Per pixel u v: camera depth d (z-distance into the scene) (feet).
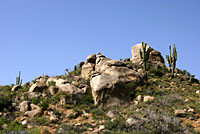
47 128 70.08
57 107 85.30
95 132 65.67
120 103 89.51
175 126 66.28
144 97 92.32
